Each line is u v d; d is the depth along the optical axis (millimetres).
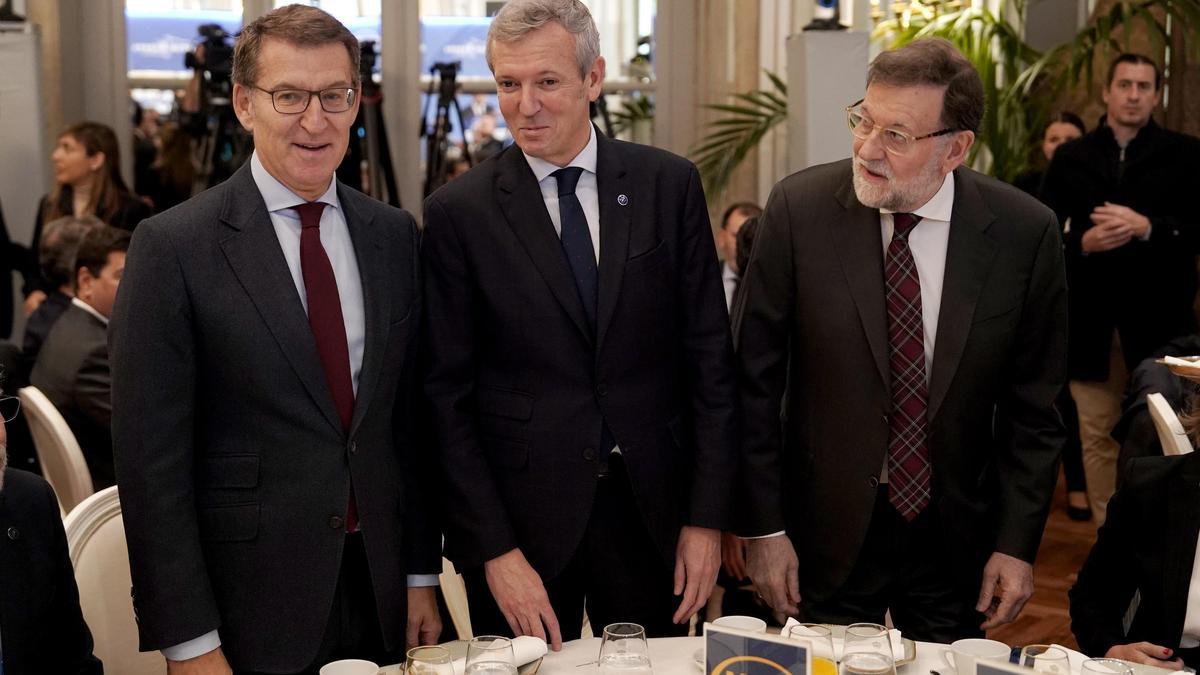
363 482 2057
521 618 2174
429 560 2246
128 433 1943
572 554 2246
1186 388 2369
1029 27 6312
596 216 2287
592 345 2258
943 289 2312
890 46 6125
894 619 2438
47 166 5504
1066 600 4305
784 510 2482
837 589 2389
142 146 6148
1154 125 4691
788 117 5293
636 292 2260
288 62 1948
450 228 2270
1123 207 4562
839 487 2361
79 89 6109
